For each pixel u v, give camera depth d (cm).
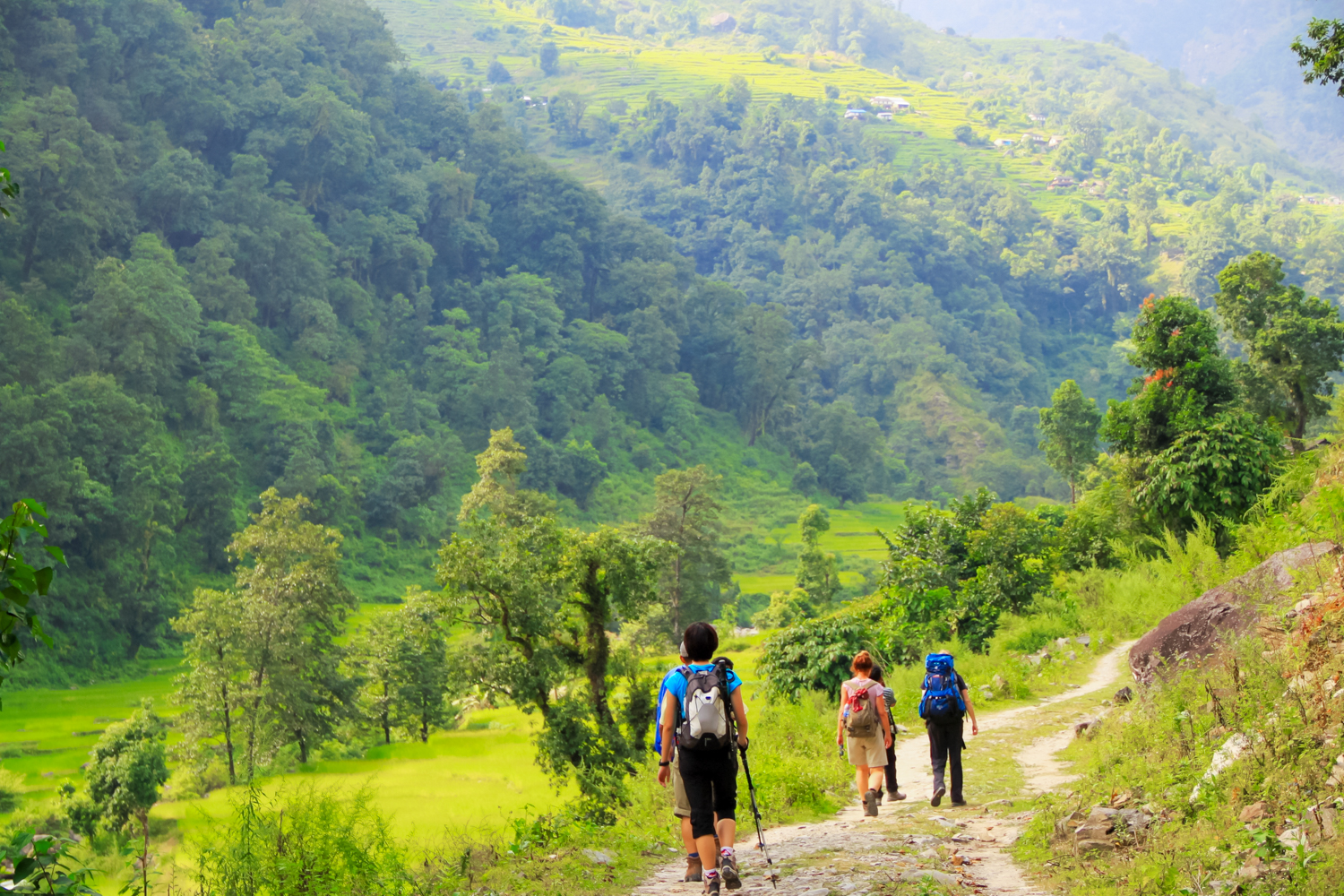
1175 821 683
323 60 19562
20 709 7781
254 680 4978
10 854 405
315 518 13075
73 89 15012
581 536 2694
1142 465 3297
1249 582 1174
